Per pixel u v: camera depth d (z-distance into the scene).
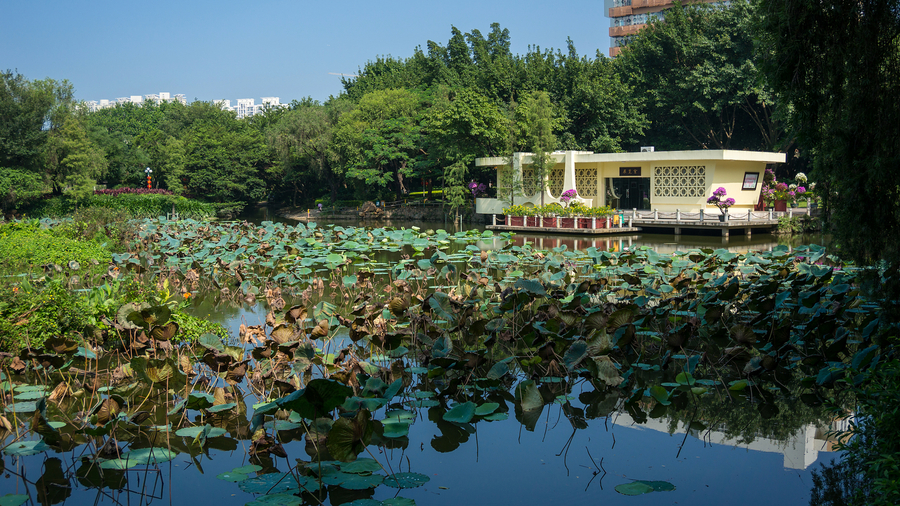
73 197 41.03
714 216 27.00
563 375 7.39
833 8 6.43
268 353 7.02
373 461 4.95
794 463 5.06
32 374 7.32
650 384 7.04
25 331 7.64
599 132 40.88
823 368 7.00
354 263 16.88
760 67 7.30
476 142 37.47
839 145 6.49
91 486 4.73
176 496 4.57
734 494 4.53
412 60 57.66
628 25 71.81
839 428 5.80
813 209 28.67
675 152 28.64
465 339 8.77
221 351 6.72
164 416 6.11
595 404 6.52
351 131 44.78
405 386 7.09
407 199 46.69
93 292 8.97
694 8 40.09
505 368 6.61
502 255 16.14
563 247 17.73
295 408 4.32
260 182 53.81
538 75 43.22
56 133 42.41
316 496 4.48
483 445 5.49
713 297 9.05
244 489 4.53
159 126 74.69
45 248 14.72
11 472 4.95
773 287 8.75
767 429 5.80
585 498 4.49
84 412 6.08
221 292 12.77
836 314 7.73
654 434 5.71
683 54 39.22
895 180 6.31
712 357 8.06
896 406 4.35
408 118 44.62
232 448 5.43
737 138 42.09
